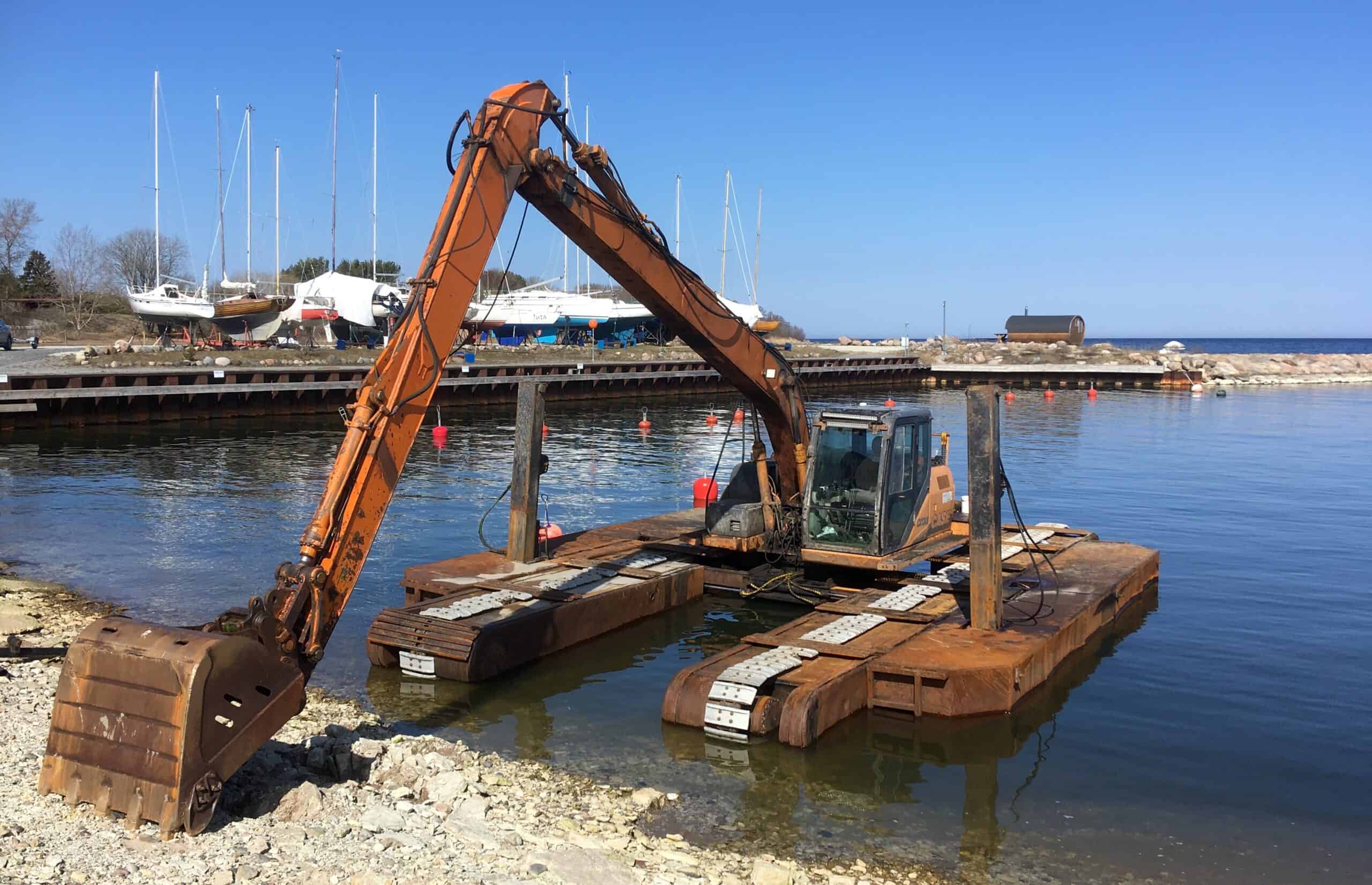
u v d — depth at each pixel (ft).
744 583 46.78
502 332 223.51
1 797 22.24
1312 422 139.54
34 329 237.86
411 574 43.88
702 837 24.59
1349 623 45.11
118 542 57.93
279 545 57.62
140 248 318.45
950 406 171.73
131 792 21.31
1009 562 47.55
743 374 44.78
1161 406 168.45
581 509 72.69
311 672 24.94
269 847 20.81
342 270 274.77
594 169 36.99
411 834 22.33
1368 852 24.63
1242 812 26.81
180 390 122.62
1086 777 28.91
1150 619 45.62
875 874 23.02
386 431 27.55
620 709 33.83
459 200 30.78
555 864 21.29
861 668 33.12
